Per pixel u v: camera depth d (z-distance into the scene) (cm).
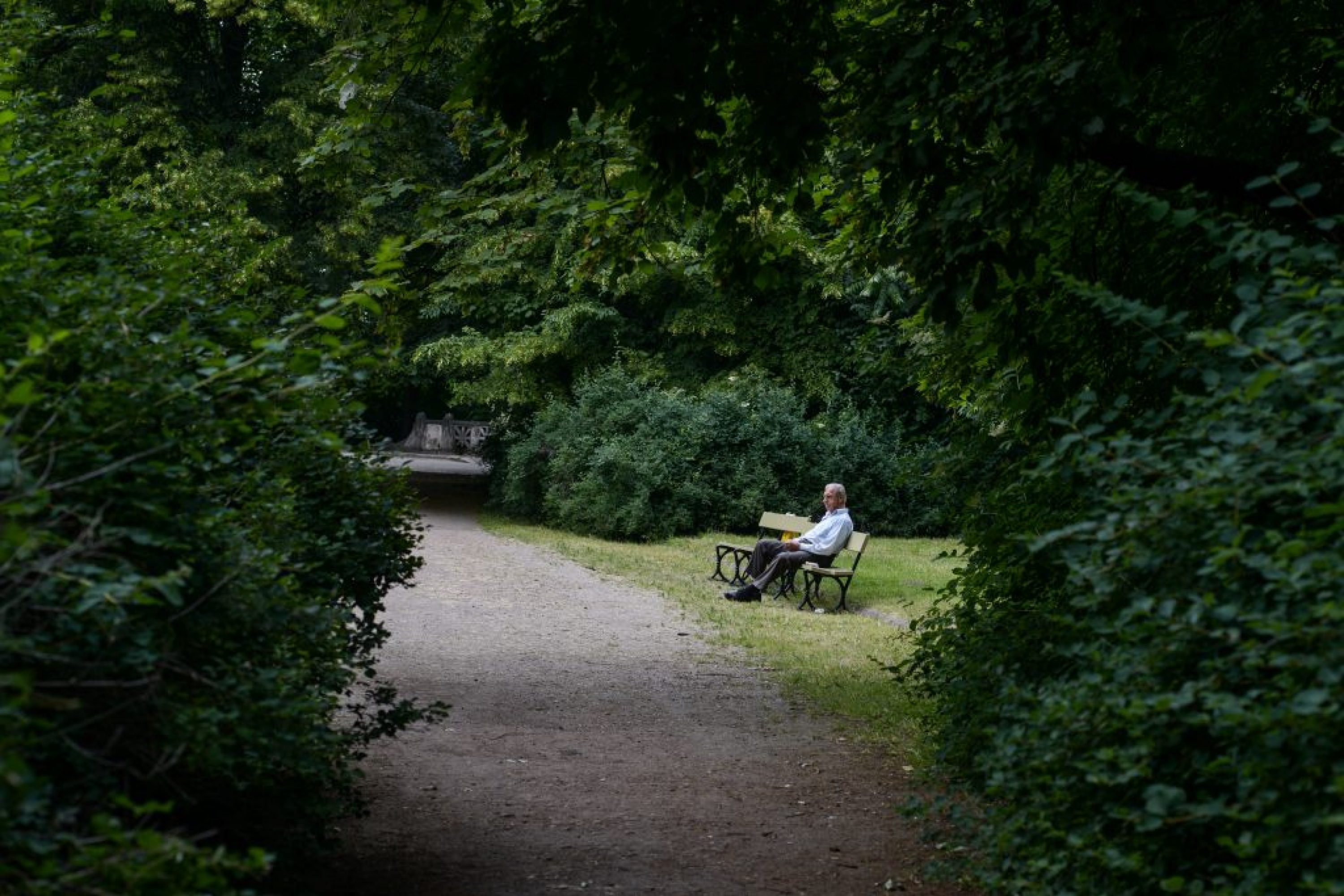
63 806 322
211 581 381
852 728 972
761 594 1725
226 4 2394
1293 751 342
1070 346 787
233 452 450
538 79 778
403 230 2659
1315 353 373
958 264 705
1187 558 389
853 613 1656
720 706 1045
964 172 737
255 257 680
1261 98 788
